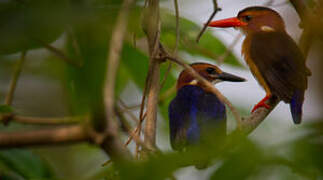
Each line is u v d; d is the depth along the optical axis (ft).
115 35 9.25
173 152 6.99
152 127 15.53
